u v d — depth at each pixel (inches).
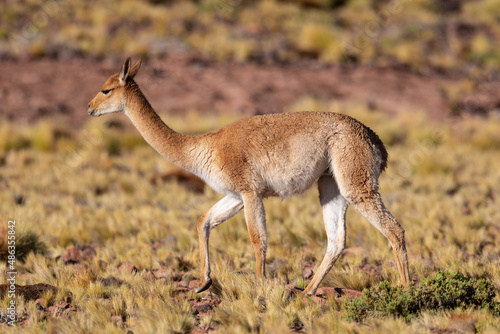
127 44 3454.7
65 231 1295.5
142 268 1093.8
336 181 900.0
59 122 2492.6
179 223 1379.2
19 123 2512.3
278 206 1536.7
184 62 3341.5
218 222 952.9
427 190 1868.8
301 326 776.9
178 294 914.1
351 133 896.3
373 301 810.8
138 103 982.4
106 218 1451.8
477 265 1022.4
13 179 1871.3
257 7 4252.0
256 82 3112.7
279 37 3818.9
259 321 757.9
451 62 3745.1
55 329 747.4
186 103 2805.1
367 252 1179.9
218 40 3617.1
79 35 3540.8
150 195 1765.5
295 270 1040.8
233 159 914.1
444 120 2847.0
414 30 4084.6
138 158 2207.2
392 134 2549.2
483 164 2172.7
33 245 1188.5
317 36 3676.2
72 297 896.9
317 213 1529.3
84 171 1989.4
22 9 3762.3
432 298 810.8
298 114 925.8
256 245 910.4
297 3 4370.1
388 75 3410.4
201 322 791.7
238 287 902.4
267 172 916.0
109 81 992.2
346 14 4288.9
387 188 1845.5
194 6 4151.1
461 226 1318.9
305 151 902.4
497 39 4232.3
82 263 1106.1
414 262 1039.0
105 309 823.7
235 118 2522.1
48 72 3102.9
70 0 3946.9
